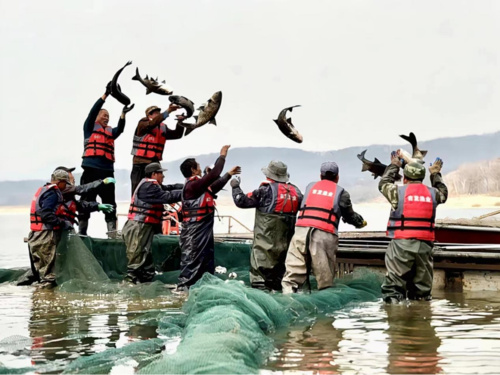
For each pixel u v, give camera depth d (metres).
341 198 7.68
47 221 8.70
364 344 4.97
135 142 9.90
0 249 19.67
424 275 7.27
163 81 9.76
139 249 8.82
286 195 8.16
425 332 5.45
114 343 5.12
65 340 5.24
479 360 4.42
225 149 8.36
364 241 9.66
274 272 8.17
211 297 5.76
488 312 6.48
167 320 5.87
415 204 7.27
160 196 8.71
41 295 8.00
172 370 3.83
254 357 4.44
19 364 4.47
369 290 7.66
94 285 8.28
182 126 9.59
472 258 7.97
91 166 9.93
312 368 4.23
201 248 8.36
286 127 8.69
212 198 8.48
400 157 7.69
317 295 6.82
